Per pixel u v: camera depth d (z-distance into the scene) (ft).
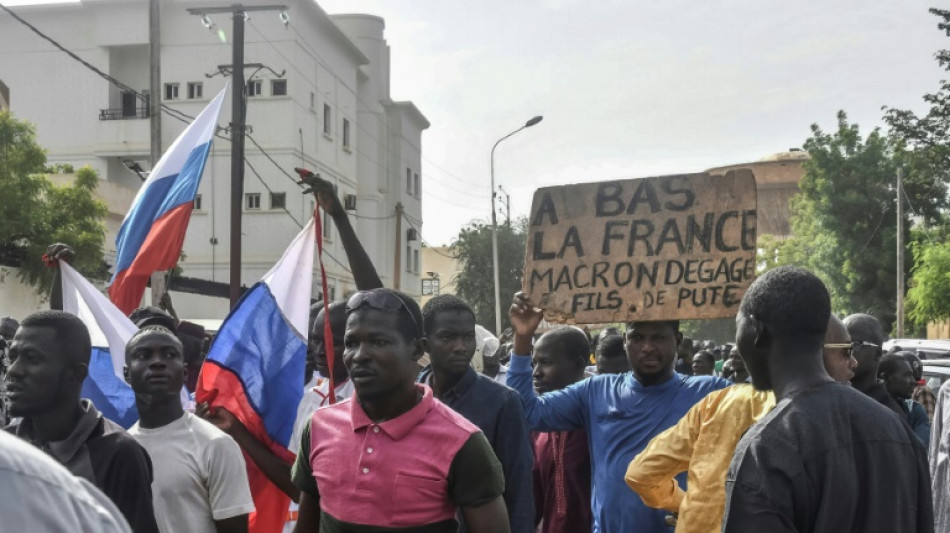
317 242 16.19
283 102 107.76
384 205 148.05
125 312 24.72
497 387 14.01
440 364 13.89
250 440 15.23
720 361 55.67
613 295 14.97
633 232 15.02
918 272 106.11
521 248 166.40
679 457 11.51
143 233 25.30
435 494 9.57
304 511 10.57
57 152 110.83
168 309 31.76
